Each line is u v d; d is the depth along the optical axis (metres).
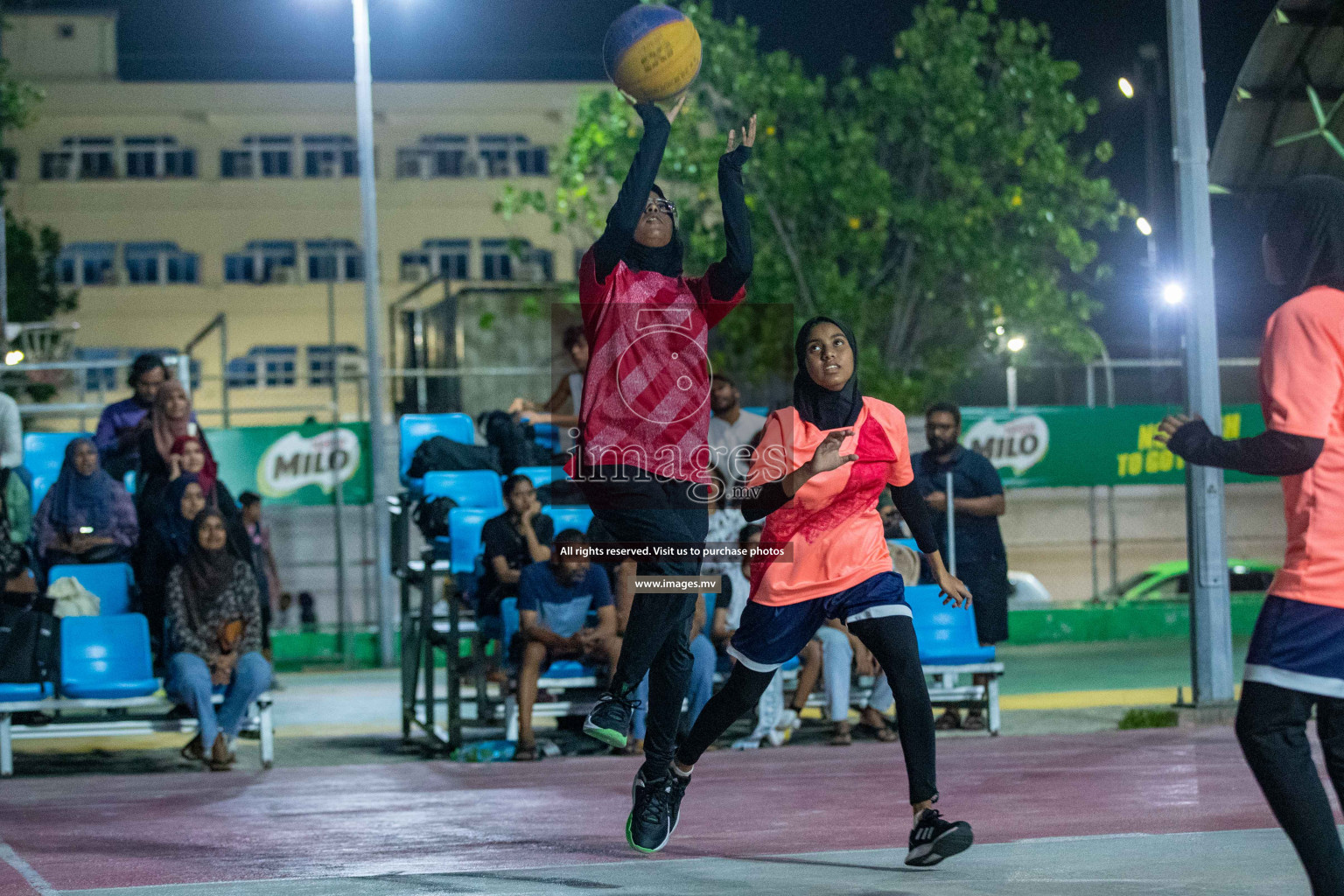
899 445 5.44
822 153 26.06
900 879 5.19
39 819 7.64
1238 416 21.50
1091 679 16.33
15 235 41.12
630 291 5.10
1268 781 4.04
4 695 10.39
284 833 6.91
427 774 9.43
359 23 21.53
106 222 52.91
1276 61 10.59
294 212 53.56
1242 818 6.48
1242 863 5.35
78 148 52.91
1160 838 5.93
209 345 53.09
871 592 5.39
